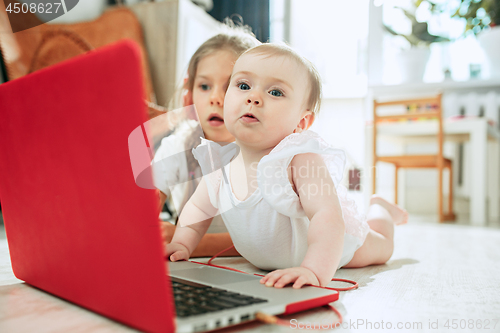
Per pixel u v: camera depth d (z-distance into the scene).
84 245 0.50
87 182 0.47
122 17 2.49
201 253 1.09
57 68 0.48
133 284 0.43
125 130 0.40
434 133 2.55
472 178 2.54
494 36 3.02
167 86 2.43
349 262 0.95
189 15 2.52
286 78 0.77
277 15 3.37
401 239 1.65
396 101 2.49
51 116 0.50
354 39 3.31
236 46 1.15
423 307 0.61
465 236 1.78
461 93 3.25
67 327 0.47
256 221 0.81
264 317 0.46
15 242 0.67
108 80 0.41
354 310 0.58
